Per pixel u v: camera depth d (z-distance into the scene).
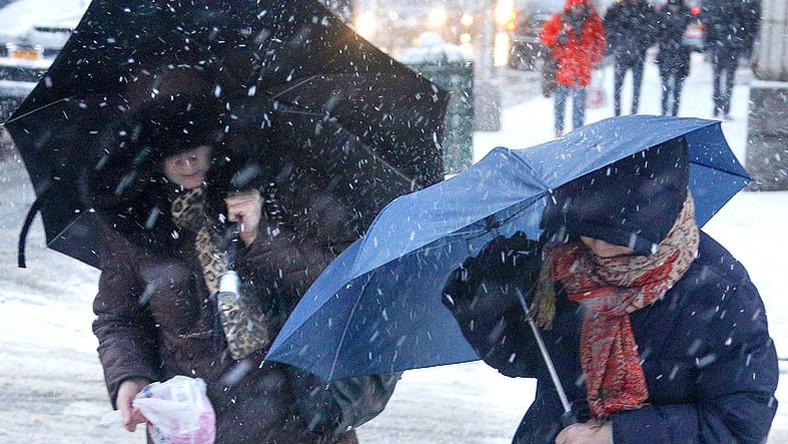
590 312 3.17
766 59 14.78
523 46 26.89
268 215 3.89
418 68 12.57
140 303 3.92
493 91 16.11
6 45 14.22
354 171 4.18
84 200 3.88
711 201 3.78
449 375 7.08
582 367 3.19
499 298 3.39
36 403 6.60
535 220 3.42
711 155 3.61
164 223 3.84
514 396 6.75
